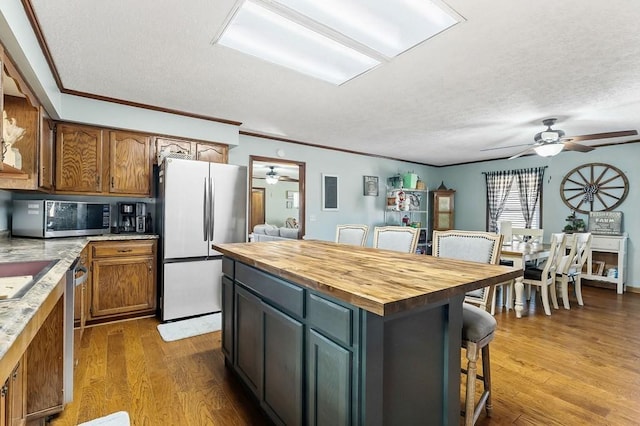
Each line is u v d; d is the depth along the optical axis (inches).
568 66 95.2
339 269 59.3
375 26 76.2
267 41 83.7
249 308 76.2
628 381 86.7
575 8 68.3
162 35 81.0
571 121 150.4
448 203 269.1
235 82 109.9
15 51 70.1
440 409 55.4
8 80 77.7
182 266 132.0
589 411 73.6
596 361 98.4
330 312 48.9
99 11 71.2
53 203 114.9
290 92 118.0
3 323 32.5
